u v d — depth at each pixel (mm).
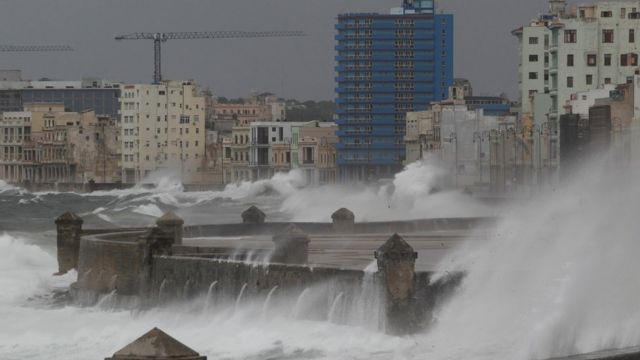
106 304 123750
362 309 97125
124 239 136375
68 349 102688
